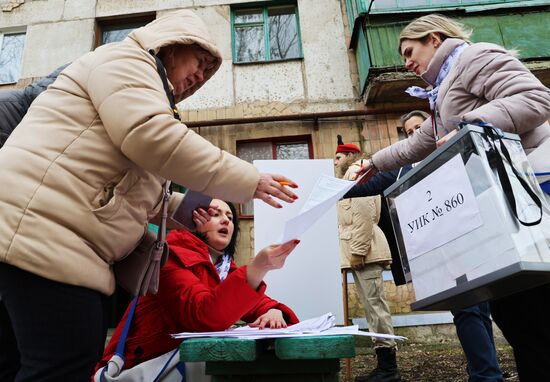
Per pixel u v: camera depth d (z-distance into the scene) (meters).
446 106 1.66
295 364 1.19
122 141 1.09
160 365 1.45
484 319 2.27
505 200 1.13
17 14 8.49
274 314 1.69
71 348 1.03
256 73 7.88
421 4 7.13
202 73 1.50
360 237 3.48
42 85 1.96
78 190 1.07
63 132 1.11
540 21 6.85
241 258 6.64
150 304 1.65
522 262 1.06
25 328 1.02
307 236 2.35
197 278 1.65
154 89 1.17
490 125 1.25
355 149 4.29
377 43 7.01
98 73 1.15
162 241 1.37
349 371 3.51
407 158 2.22
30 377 1.00
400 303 5.91
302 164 2.39
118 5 8.45
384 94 7.12
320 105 7.62
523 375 1.41
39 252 0.99
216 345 1.13
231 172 1.17
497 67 1.51
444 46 1.75
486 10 6.88
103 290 1.12
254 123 7.57
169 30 1.36
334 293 2.28
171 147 1.10
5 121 1.85
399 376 3.20
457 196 1.25
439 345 5.11
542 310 1.34
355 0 7.45
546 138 1.45
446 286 1.27
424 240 1.36
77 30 8.31
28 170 1.05
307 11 8.27
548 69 6.59
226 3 8.39
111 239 1.12
